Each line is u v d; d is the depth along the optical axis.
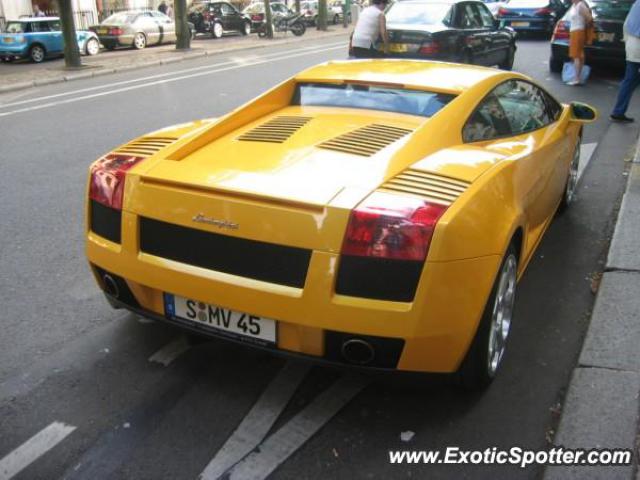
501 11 21.17
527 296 4.21
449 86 3.80
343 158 3.13
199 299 2.89
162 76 15.69
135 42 24.06
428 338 2.66
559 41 13.37
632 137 8.35
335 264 2.62
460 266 2.67
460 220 2.68
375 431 2.94
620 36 12.54
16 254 4.95
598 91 11.79
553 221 5.48
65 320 3.93
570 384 3.16
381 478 2.67
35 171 7.29
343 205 2.64
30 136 9.13
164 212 2.94
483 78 3.98
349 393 3.20
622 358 3.34
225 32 30.89
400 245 2.57
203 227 2.84
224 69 16.84
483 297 2.81
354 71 4.21
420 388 3.24
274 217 2.70
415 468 2.72
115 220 3.13
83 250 5.05
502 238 2.93
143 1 33.75
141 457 2.77
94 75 16.52
